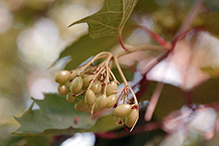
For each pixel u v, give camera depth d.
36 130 0.38
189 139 0.42
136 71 0.43
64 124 0.40
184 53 0.45
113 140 0.41
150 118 0.42
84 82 0.36
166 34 0.46
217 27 0.44
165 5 0.46
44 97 0.40
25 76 0.89
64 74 0.37
